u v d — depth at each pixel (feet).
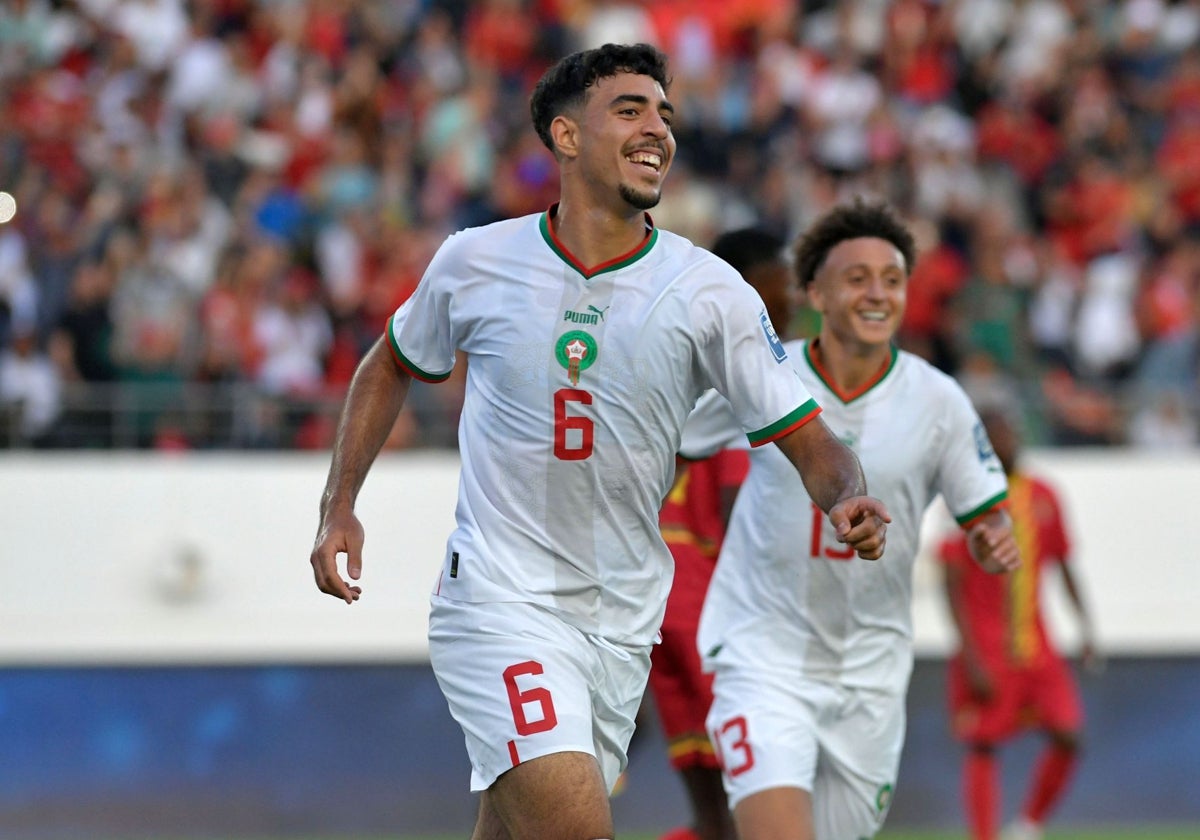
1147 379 128.67
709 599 54.90
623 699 42.75
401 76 137.49
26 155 120.26
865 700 53.01
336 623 107.14
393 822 106.63
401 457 109.50
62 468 105.60
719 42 146.41
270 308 115.34
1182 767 113.09
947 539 88.38
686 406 41.65
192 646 105.19
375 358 44.16
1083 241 139.54
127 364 108.99
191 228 117.50
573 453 40.70
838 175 137.59
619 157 40.19
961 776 110.73
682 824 107.76
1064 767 91.71
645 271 40.81
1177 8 155.02
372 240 124.26
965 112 148.15
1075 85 149.28
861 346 52.54
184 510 106.22
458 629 41.75
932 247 128.67
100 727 104.17
